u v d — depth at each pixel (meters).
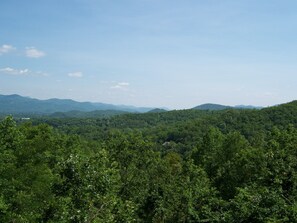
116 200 16.55
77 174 14.92
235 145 48.09
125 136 49.19
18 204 21.23
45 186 21.92
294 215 17.31
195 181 34.47
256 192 20.44
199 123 136.62
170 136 142.75
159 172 43.09
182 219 29.67
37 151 29.89
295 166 24.11
